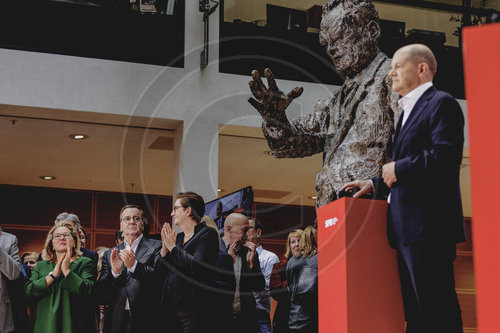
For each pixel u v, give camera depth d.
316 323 4.51
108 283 4.68
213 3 7.97
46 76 7.39
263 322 4.98
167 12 7.86
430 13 8.44
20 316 5.06
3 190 11.65
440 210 2.57
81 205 11.93
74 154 9.72
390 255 2.70
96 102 7.48
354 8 3.93
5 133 8.60
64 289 4.80
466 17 8.47
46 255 5.03
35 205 11.75
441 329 2.58
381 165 3.71
